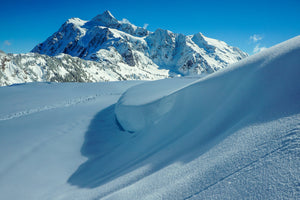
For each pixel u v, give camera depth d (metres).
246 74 4.22
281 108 2.61
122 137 7.90
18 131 8.80
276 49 4.27
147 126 6.73
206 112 4.48
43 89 22.98
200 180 2.01
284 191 1.35
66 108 14.38
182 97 5.98
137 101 8.73
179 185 2.11
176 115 5.52
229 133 2.86
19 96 19.03
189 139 3.77
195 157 2.75
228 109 3.77
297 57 3.37
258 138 2.21
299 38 4.07
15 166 5.78
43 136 8.27
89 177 5.02
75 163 6.25
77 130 9.27
